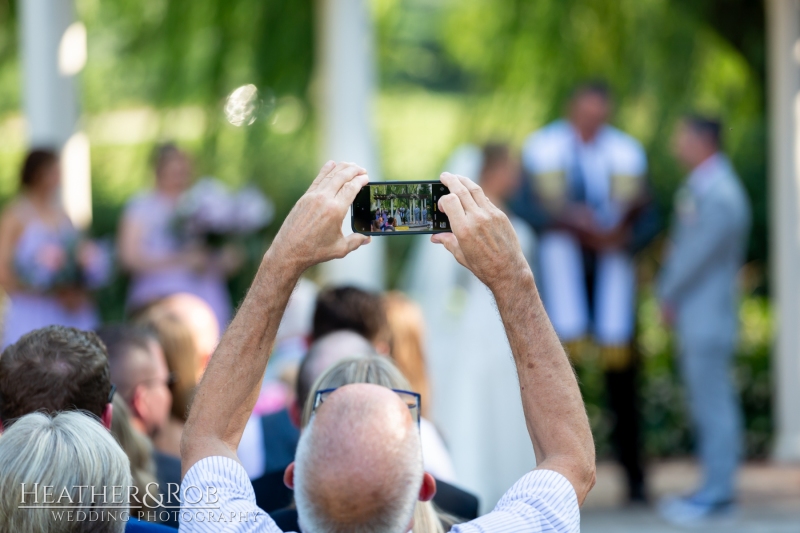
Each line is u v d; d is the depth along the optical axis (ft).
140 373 21.79
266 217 54.80
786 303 51.67
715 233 43.32
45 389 15.74
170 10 56.85
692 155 44.55
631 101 60.08
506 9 59.88
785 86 51.01
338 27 44.42
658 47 58.54
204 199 48.91
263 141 62.28
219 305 49.47
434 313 42.60
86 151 48.70
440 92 96.22
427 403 28.96
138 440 19.02
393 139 91.50
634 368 47.03
